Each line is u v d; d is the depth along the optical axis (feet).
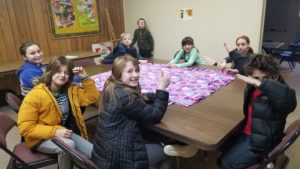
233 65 8.16
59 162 4.86
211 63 9.23
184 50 9.42
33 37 13.34
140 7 16.88
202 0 13.78
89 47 16.26
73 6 14.79
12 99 5.77
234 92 5.76
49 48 14.11
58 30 14.33
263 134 4.12
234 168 4.45
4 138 4.43
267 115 4.07
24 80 6.77
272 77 4.18
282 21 24.49
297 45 20.92
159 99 4.44
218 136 3.80
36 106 5.00
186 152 4.51
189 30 14.85
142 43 16.46
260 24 12.14
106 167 4.15
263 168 4.01
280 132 4.25
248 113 4.50
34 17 13.23
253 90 4.38
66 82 5.53
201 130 4.01
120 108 4.13
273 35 25.45
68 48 15.08
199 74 7.45
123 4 17.90
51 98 5.17
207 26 14.02
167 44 16.26
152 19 16.51
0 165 7.21
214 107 4.93
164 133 4.17
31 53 6.97
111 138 4.15
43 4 13.47
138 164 4.09
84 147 5.21
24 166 4.68
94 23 16.20
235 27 12.98
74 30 15.15
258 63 4.15
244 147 4.50
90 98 5.87
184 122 4.33
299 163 6.72
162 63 9.53
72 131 5.52
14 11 12.42
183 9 14.73
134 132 4.19
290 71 17.04
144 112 4.12
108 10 16.97
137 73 4.57
